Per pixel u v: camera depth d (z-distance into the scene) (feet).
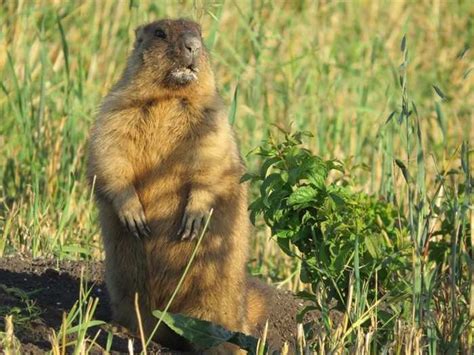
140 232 34.09
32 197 45.14
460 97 65.10
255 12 59.36
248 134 55.11
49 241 42.47
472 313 30.30
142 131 34.47
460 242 32.12
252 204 33.19
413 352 29.76
